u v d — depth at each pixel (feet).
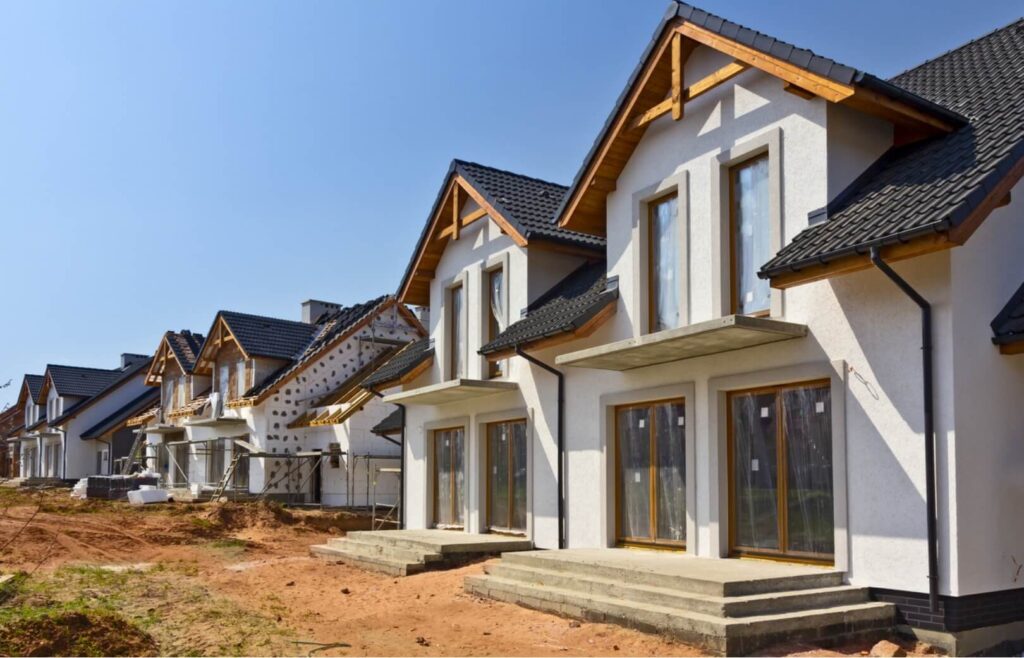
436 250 58.80
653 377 39.50
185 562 52.49
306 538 70.90
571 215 44.52
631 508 41.14
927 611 27.43
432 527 57.93
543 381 47.16
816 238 29.86
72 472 152.35
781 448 33.50
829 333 31.45
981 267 28.63
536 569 36.40
